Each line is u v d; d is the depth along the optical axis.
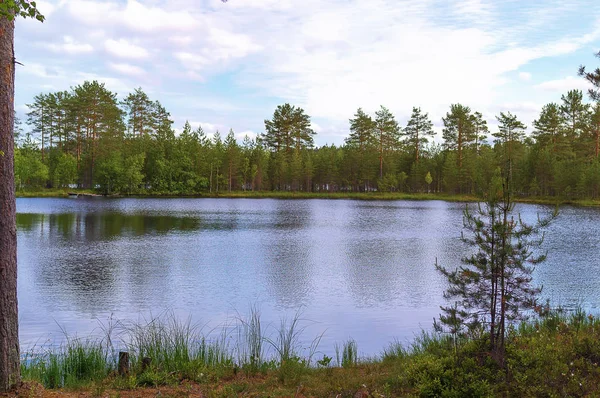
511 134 86.00
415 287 16.31
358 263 21.25
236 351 9.05
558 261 21.69
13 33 5.34
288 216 48.88
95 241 27.17
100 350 7.84
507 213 5.94
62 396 5.49
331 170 102.38
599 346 6.36
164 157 96.81
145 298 14.33
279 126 106.81
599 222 41.53
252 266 20.20
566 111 83.88
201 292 15.27
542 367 5.55
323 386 6.12
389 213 55.34
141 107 100.81
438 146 110.19
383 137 99.12
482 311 6.32
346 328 11.28
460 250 25.45
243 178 102.81
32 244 25.62
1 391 5.28
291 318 12.26
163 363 7.13
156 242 27.31
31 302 13.64
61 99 93.38
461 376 5.43
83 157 91.44
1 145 5.24
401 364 6.88
